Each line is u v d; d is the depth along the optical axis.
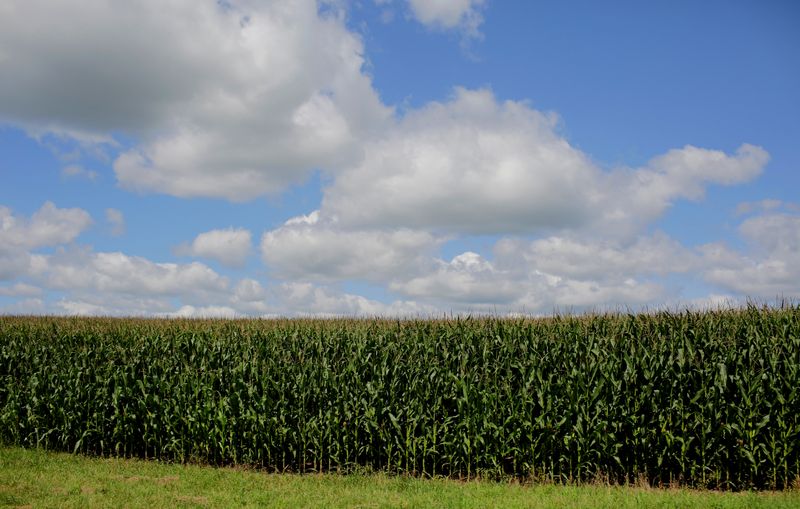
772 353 14.68
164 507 12.13
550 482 14.09
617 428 14.11
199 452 17.42
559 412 14.79
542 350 17.02
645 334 17.28
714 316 18.58
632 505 11.56
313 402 16.72
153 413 17.83
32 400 19.53
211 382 17.89
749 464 13.45
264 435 16.28
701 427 13.83
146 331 24.44
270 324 25.31
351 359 17.69
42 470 15.66
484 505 11.93
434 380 16.34
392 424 15.54
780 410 13.56
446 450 15.02
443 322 21.03
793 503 11.55
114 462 17.12
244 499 12.78
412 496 12.81
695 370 14.46
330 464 16.00
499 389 15.66
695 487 13.52
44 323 29.20
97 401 18.84
